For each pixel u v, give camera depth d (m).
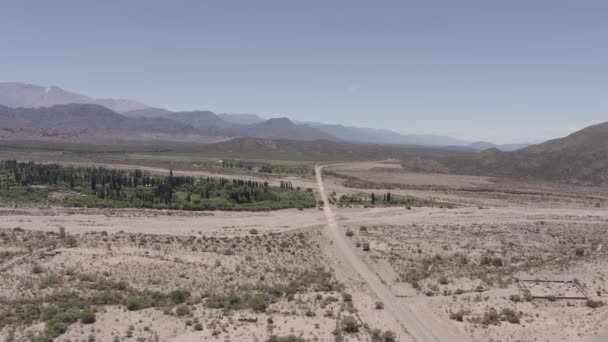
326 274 67.06
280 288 58.34
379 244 86.62
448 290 61.91
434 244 87.38
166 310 49.19
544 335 48.44
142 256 69.56
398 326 49.88
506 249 84.62
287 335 44.88
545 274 69.06
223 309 50.75
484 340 47.28
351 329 47.38
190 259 70.12
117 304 50.88
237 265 68.88
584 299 58.66
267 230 97.25
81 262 65.00
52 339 41.47
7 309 47.78
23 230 86.06
